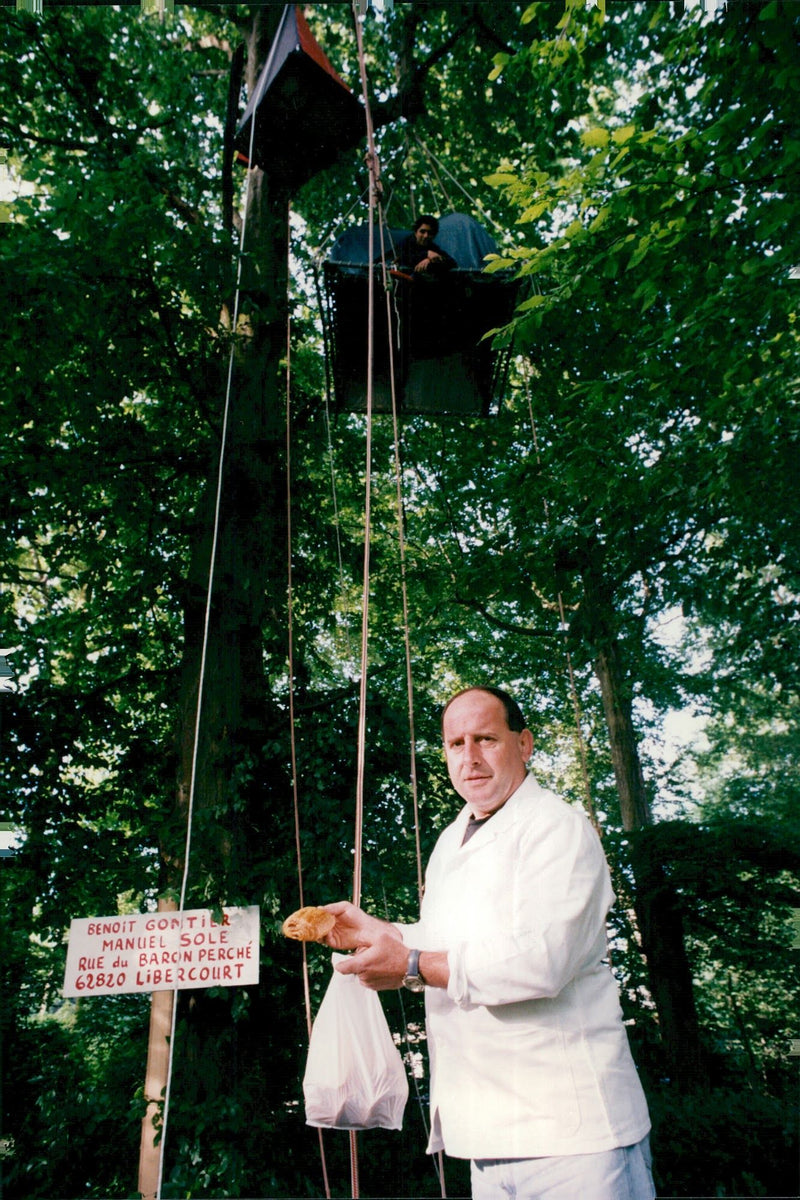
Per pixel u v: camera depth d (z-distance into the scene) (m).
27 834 6.71
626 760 13.45
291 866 6.42
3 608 7.96
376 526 12.44
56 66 8.53
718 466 6.72
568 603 8.87
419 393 6.18
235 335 7.21
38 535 8.80
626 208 5.26
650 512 7.42
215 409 7.86
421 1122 6.97
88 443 8.02
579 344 9.57
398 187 11.20
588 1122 1.48
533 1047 1.55
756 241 5.99
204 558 7.32
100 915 6.84
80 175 7.00
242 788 6.54
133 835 7.25
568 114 7.28
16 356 7.15
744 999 10.48
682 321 6.21
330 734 7.00
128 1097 6.79
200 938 5.79
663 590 9.34
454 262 5.62
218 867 6.07
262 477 7.67
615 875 10.57
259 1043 6.20
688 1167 6.51
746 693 15.21
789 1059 9.28
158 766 7.58
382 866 6.76
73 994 5.54
